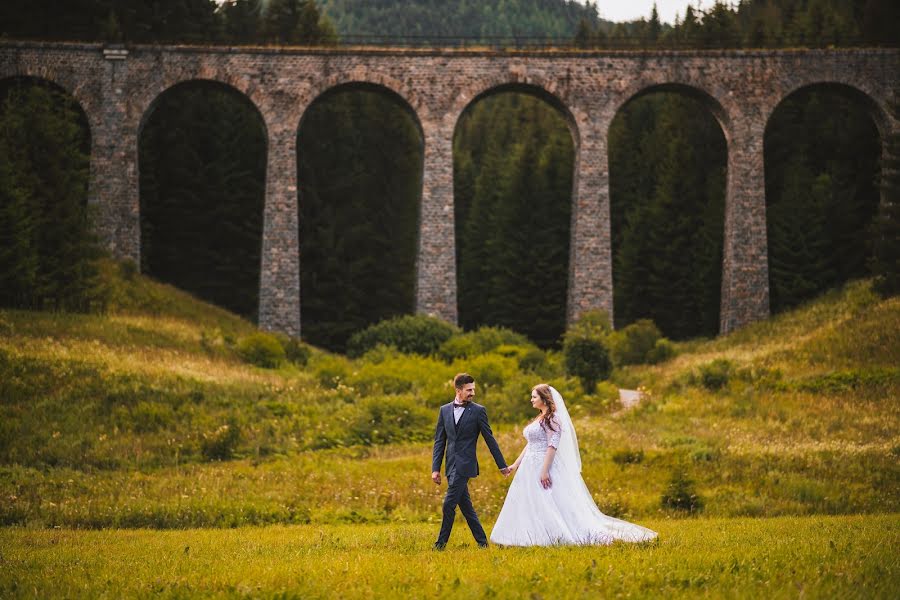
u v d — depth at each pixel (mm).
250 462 25031
